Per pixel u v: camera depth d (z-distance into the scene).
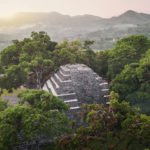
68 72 28.92
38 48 38.38
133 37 39.59
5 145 15.48
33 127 15.95
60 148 21.19
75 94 27.16
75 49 48.22
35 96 19.22
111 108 19.67
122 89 30.47
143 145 18.36
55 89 28.38
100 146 17.98
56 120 18.11
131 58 38.28
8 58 40.25
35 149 21.92
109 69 40.84
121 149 18.12
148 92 29.06
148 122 17.75
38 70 39.69
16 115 16.14
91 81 28.69
